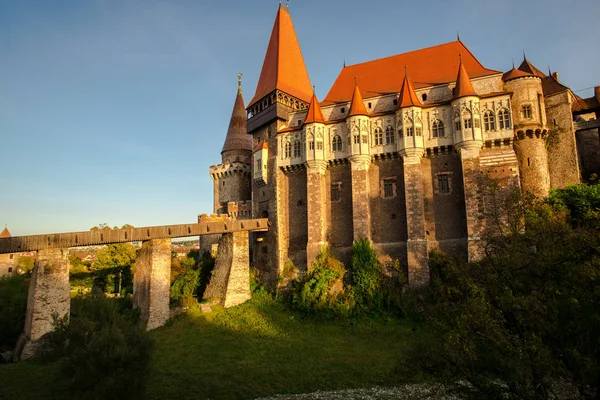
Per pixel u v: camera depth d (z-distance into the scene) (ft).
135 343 73.05
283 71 179.73
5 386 79.97
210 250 209.36
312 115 155.94
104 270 227.20
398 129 141.18
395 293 128.36
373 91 160.25
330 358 101.76
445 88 143.74
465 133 130.11
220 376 91.76
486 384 58.54
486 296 63.87
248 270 149.48
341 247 147.74
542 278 65.26
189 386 86.48
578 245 64.23
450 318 63.57
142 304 128.47
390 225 141.08
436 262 128.16
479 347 61.11
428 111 139.85
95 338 71.05
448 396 80.38
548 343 59.16
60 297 105.60
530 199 82.12
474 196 126.41
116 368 68.95
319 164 152.25
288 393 84.53
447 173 135.74
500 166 126.93
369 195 145.59
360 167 145.48
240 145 240.53
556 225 71.61
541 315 58.95
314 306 132.16
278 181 161.38
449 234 132.16
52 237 108.37
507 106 128.98
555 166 139.74
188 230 136.56
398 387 86.33
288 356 103.45
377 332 117.08
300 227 156.35
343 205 150.61
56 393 76.59
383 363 97.55
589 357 52.75
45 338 99.66
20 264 279.28
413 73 157.17
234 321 128.16
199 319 129.18
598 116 162.30
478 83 138.21
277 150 163.43
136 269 137.18
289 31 193.57
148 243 129.80
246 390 85.56
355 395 82.94
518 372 55.42
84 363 69.31
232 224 148.46
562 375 55.98
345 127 152.05
